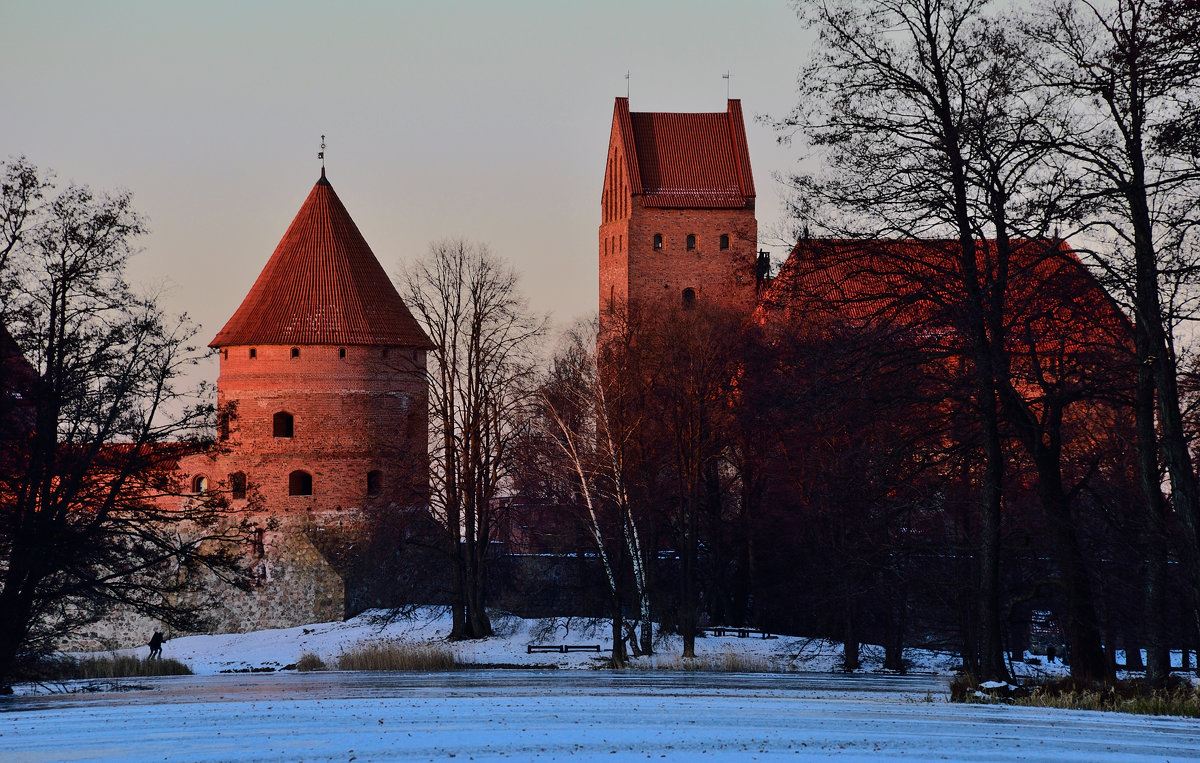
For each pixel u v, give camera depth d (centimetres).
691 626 9712
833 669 8688
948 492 7156
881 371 5406
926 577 7412
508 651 10181
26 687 7631
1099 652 5372
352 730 3148
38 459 6988
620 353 11200
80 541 7006
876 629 9962
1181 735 3067
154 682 7806
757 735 3017
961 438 5947
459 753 2741
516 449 11188
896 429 6303
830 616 9181
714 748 2802
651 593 10906
